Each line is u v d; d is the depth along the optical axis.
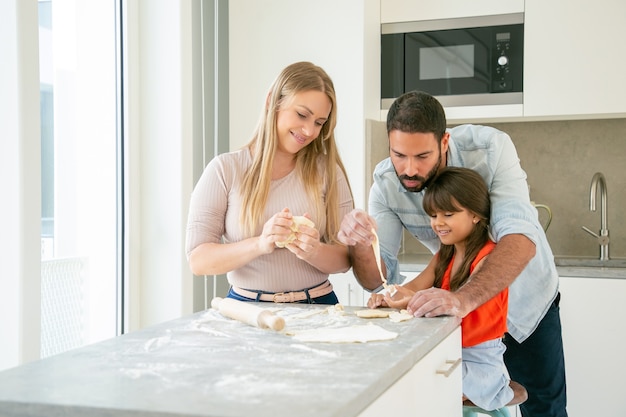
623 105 3.06
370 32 3.14
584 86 3.10
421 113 1.81
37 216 2.03
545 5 3.12
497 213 1.93
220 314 1.76
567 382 2.97
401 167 1.88
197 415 0.94
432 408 1.47
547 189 3.57
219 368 1.20
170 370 1.18
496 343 1.85
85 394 1.04
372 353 1.30
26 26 1.98
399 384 1.24
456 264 2.00
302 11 3.07
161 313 2.76
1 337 2.00
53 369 1.20
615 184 3.47
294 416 0.92
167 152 2.73
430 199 1.94
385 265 2.23
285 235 1.71
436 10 3.26
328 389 1.05
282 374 1.15
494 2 3.19
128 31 2.68
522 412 2.48
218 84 3.14
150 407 0.97
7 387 1.09
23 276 1.98
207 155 3.04
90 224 2.60
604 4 3.06
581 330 2.95
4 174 1.98
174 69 2.71
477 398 1.81
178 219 2.73
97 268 2.63
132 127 2.71
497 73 3.20
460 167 1.99
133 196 2.72
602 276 2.92
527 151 3.58
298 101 1.83
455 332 1.67
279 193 1.93
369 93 3.13
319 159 2.00
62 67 2.46
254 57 3.12
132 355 1.30
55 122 2.43
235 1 3.13
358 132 3.04
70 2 2.49
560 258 3.40
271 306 1.85
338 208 2.01
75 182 2.52
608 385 2.93
